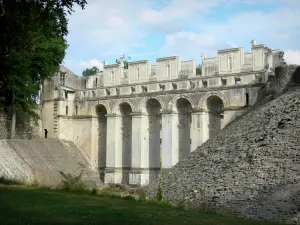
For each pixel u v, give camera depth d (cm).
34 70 5394
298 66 4184
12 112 5506
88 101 6356
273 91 4356
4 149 4953
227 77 5172
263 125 3478
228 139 3744
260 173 2838
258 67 4975
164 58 5731
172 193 3306
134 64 6012
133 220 1903
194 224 1916
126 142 6147
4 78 3186
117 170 6016
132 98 5897
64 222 1781
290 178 2633
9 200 2408
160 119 5862
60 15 2627
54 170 5216
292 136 3045
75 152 6159
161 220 1962
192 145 5303
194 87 5412
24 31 2661
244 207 2581
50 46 5616
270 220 2377
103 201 2620
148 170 5838
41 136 6406
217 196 2838
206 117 5325
